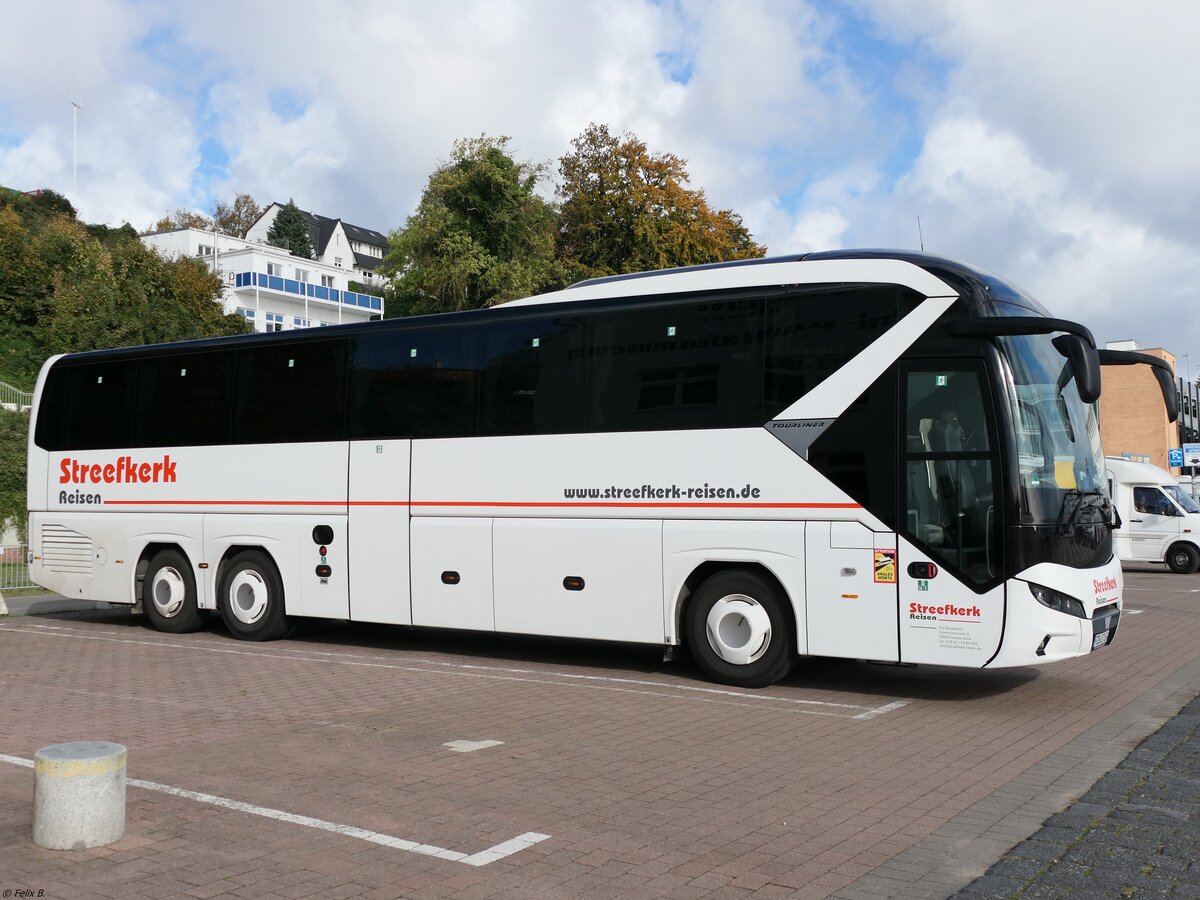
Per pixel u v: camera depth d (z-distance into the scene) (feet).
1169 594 67.72
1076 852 17.65
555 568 36.96
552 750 25.41
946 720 29.12
